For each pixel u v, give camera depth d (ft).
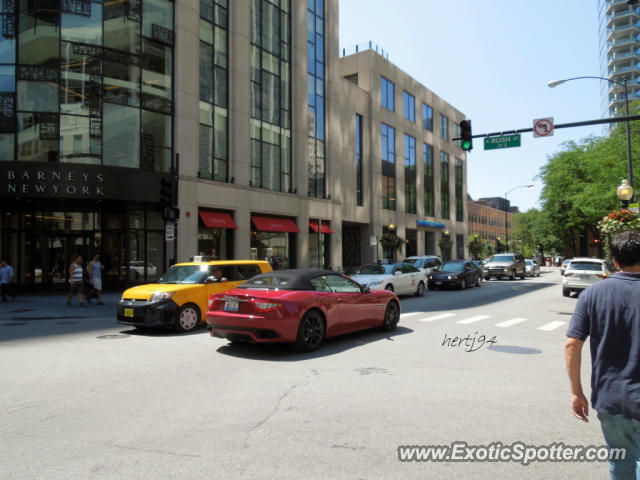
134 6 65.77
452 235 176.55
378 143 128.26
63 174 57.98
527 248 288.30
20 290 64.23
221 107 78.48
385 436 13.21
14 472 11.00
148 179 64.39
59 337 30.63
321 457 11.78
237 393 17.46
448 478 10.72
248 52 82.99
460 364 22.30
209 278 34.17
